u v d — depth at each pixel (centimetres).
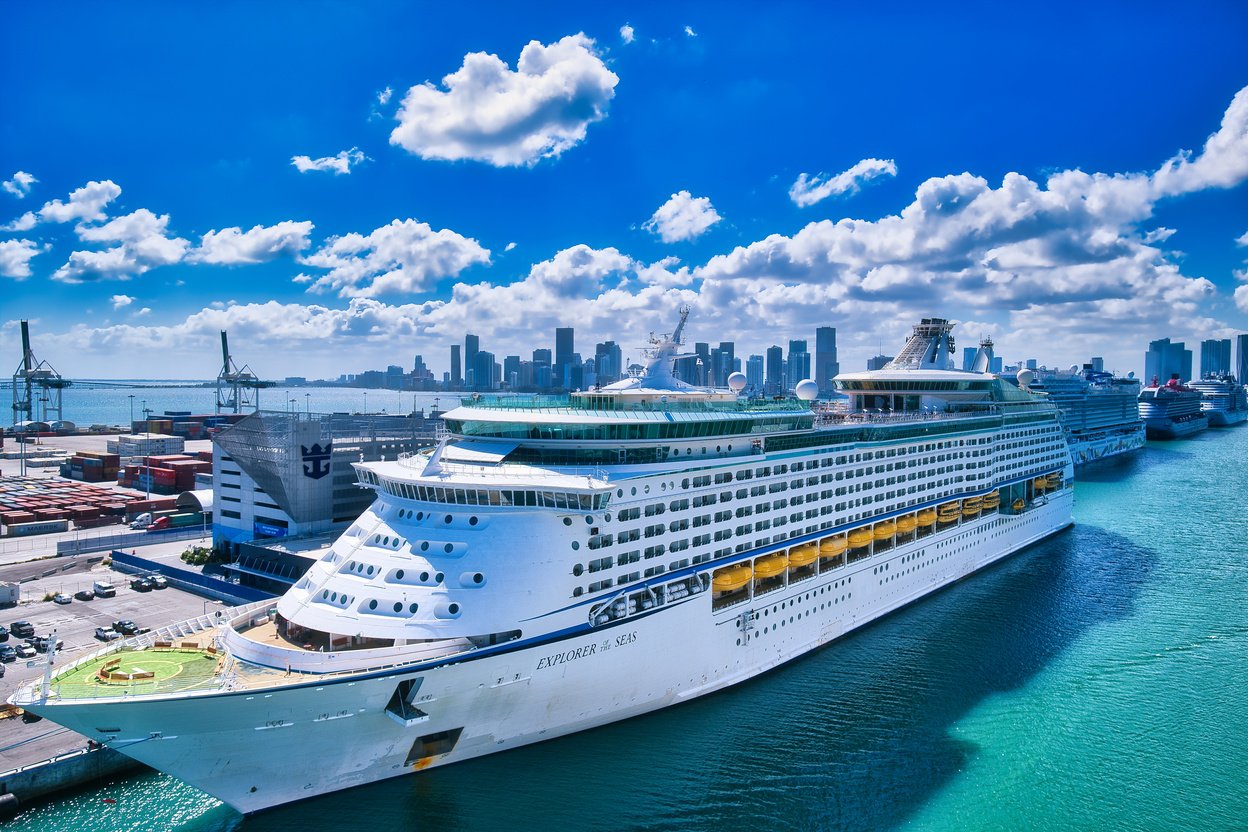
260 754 3359
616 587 4125
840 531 5531
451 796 3769
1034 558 8138
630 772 3991
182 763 3269
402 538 3925
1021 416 8425
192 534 9350
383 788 3672
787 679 5006
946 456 6831
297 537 7644
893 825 3631
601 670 4050
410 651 3541
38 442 19712
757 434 4916
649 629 4244
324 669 3431
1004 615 6262
